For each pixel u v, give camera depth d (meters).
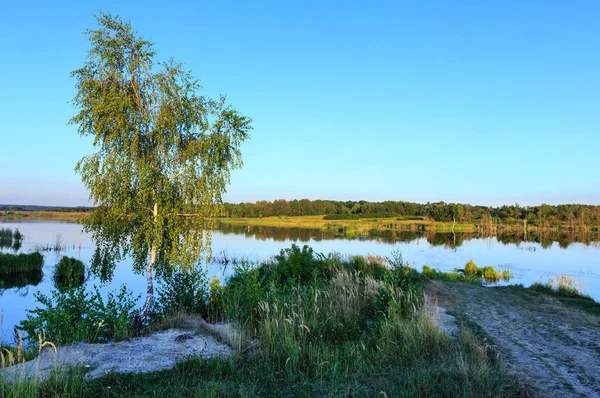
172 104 11.01
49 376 5.73
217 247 44.72
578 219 116.44
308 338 8.30
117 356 7.43
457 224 119.44
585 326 10.53
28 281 25.12
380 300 10.02
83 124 10.59
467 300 14.66
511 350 8.10
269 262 23.47
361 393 5.60
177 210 11.11
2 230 60.09
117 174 10.50
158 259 12.03
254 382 6.16
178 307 11.81
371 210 149.75
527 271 27.83
